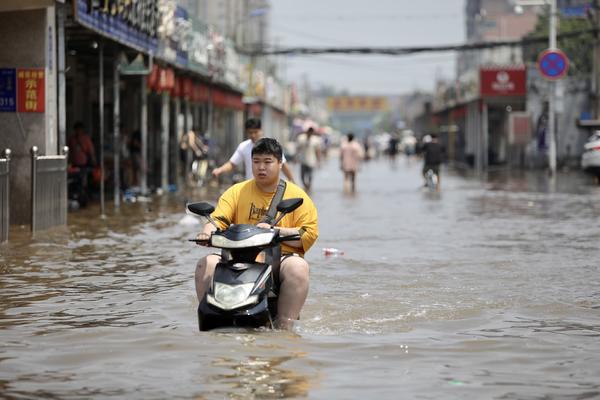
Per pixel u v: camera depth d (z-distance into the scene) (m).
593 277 15.97
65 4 25.70
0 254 18.59
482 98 78.44
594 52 74.06
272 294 10.85
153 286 14.77
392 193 43.78
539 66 63.28
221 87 62.66
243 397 8.28
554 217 29.02
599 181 51.91
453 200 38.09
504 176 65.31
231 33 83.12
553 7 64.19
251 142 19.56
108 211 30.31
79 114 40.53
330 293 14.16
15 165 24.33
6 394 8.41
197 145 47.66
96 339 10.62
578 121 64.25
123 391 8.49
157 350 10.02
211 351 9.88
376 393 8.46
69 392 8.47
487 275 16.20
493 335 11.08
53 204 23.67
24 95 24.36
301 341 10.48
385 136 167.00
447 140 120.88
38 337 10.78
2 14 24.36
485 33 122.81
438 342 10.64
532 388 8.69
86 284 14.95
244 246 10.45
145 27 34.12
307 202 11.43
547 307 13.02
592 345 10.55
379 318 12.12
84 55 36.78
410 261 18.20
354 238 22.78
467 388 8.67
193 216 27.22
